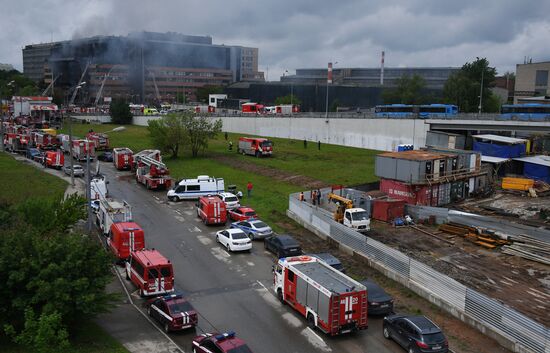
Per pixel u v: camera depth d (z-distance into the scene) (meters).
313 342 24.39
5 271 22.47
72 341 22.84
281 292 29.02
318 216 42.16
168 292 28.97
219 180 56.47
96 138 91.56
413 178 48.66
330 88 178.38
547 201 52.88
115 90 186.25
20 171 70.94
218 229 44.12
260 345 24.02
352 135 95.38
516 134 89.94
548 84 146.50
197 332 25.17
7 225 28.14
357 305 24.58
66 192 56.41
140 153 73.38
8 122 121.81
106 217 38.69
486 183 56.84
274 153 86.00
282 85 185.00
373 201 46.62
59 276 22.84
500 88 173.62
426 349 22.27
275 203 53.00
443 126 83.31
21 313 22.97
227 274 33.34
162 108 175.25
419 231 42.69
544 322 26.06
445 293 28.20
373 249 34.78
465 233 41.00
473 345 24.25
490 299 25.23
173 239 40.97
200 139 82.94
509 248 37.28
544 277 32.50
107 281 23.94
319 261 28.81
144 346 23.48
